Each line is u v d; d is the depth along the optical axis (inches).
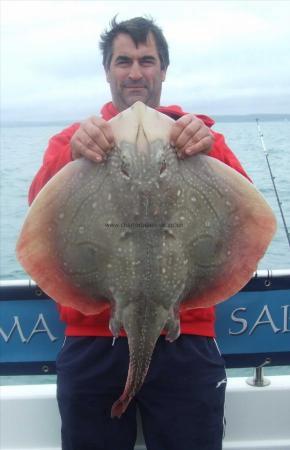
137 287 42.3
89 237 43.2
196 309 51.0
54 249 43.7
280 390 60.9
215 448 51.0
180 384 50.3
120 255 42.5
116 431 51.7
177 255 42.6
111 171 42.9
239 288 45.3
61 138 55.7
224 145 54.8
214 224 43.9
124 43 55.7
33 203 43.1
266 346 60.2
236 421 60.9
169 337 43.8
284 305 59.6
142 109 44.4
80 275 44.2
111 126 44.1
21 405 60.6
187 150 43.0
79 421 51.4
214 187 43.8
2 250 177.8
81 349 51.5
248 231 44.4
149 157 42.6
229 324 59.9
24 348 59.8
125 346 50.1
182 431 50.4
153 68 56.4
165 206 42.3
